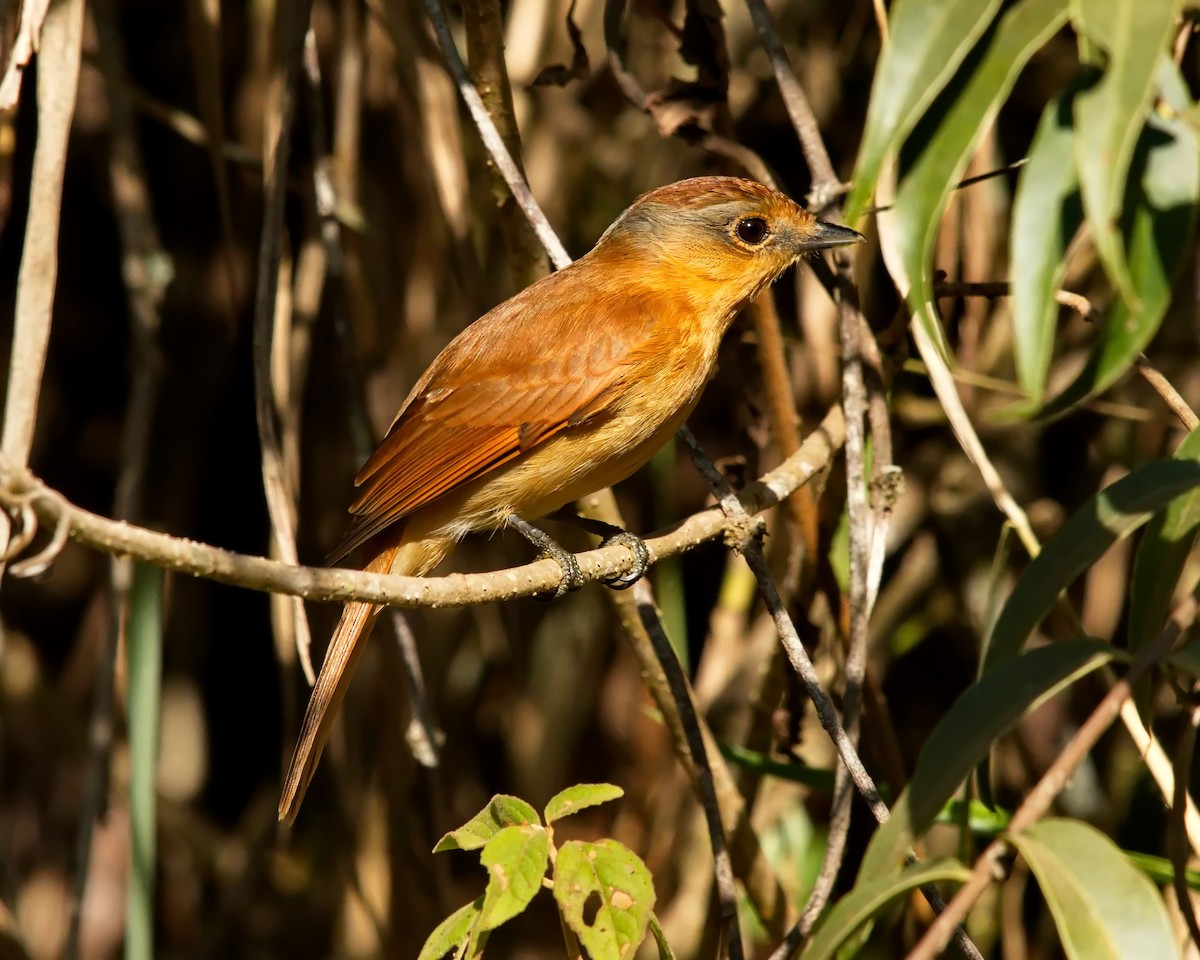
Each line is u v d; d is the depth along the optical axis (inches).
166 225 512.4
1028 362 206.5
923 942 183.5
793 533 365.4
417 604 236.8
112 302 526.0
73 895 370.0
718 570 519.8
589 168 490.0
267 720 556.4
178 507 526.3
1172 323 427.5
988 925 434.6
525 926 524.4
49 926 505.7
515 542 492.4
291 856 528.7
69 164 507.5
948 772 202.2
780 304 472.1
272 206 328.2
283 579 210.1
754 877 359.6
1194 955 303.0
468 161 473.4
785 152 473.1
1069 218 211.0
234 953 510.6
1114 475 445.4
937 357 306.3
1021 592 224.7
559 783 498.3
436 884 449.7
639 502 499.5
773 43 324.5
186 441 525.7
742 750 358.3
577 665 504.1
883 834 204.8
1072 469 459.5
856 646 287.7
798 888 419.2
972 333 421.1
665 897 456.1
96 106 502.3
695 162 485.1
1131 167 218.1
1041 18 220.4
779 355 349.7
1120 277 188.4
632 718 498.3
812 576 354.6
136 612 373.4
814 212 334.3
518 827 219.0
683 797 463.8
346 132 419.8
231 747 553.6
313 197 421.7
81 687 519.8
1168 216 214.8
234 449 530.9
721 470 361.4
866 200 219.0
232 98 492.1
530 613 511.5
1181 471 219.9
